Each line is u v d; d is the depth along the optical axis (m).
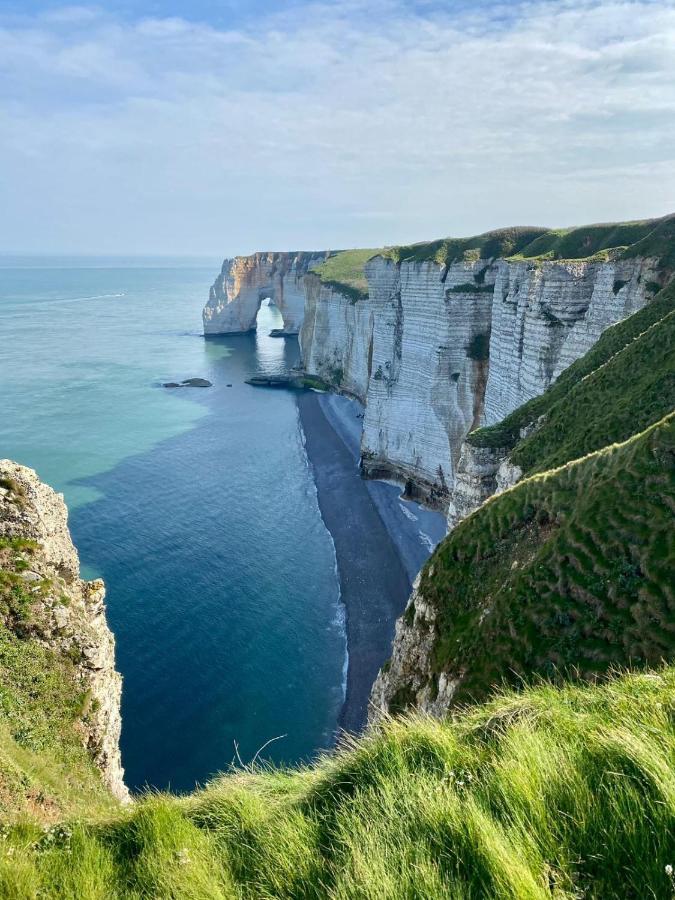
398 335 81.12
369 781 9.31
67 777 17.77
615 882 5.93
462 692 19.28
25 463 84.12
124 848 10.09
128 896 8.45
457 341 69.50
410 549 62.44
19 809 14.23
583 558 19.39
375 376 83.00
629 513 19.59
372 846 7.21
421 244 89.12
